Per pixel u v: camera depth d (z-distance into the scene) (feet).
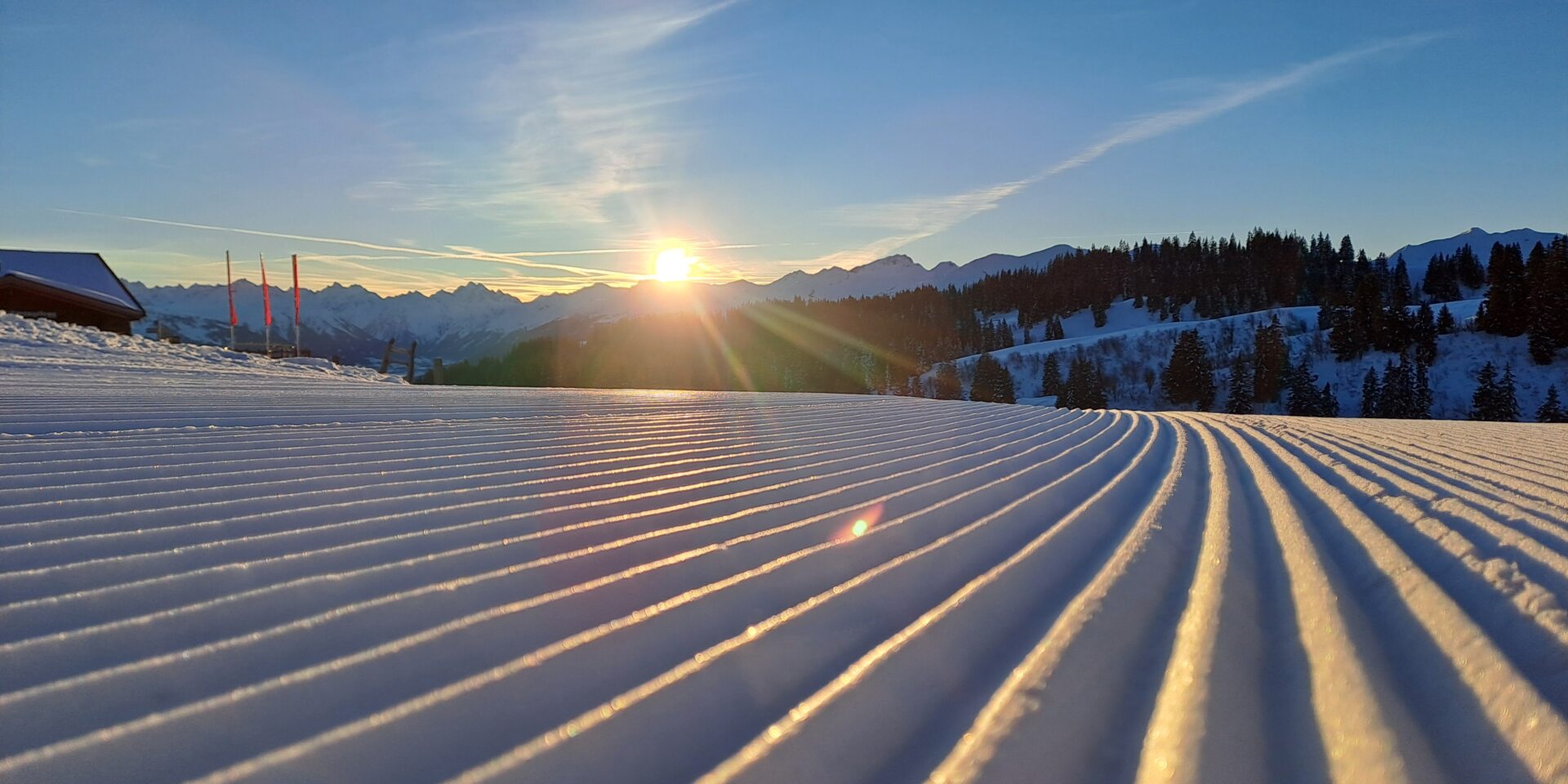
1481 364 186.50
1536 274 184.14
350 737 4.38
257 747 4.22
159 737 4.25
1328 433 30.12
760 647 6.07
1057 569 9.00
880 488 13.52
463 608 6.47
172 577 6.66
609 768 4.28
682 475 13.75
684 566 8.07
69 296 82.58
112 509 8.75
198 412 18.29
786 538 9.52
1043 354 271.28
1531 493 14.57
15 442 12.63
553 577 7.45
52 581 6.34
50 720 4.33
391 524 9.00
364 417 19.71
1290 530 11.71
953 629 6.77
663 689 5.24
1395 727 5.22
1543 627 6.89
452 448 15.28
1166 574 9.08
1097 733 5.12
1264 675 6.25
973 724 5.12
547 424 21.08
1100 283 408.87
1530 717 5.26
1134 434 27.73
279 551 7.63
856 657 6.04
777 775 4.33
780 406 34.06
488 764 4.20
